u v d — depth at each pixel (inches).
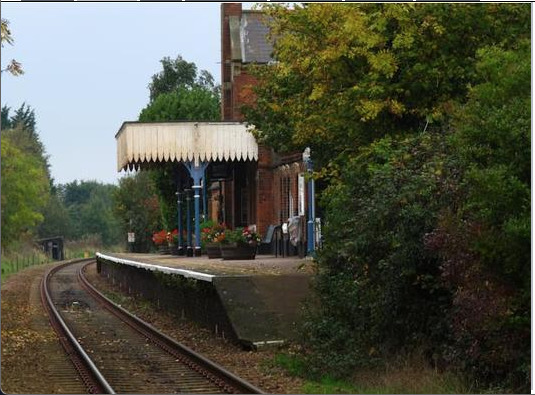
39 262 3816.4
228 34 1941.4
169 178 2389.3
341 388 649.0
